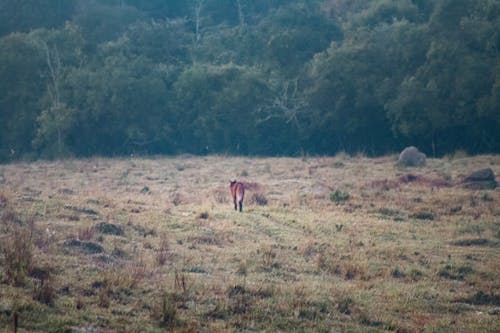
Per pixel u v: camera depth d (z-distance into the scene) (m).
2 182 70.94
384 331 25.92
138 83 114.50
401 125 98.31
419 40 103.56
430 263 37.78
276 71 115.44
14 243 30.30
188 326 24.05
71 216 42.16
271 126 115.00
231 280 31.33
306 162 93.06
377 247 40.56
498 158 87.81
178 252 36.28
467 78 94.94
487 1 101.94
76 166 94.69
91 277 28.98
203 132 116.50
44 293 24.95
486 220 49.75
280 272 33.94
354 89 105.25
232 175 81.00
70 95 115.19
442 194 60.09
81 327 22.86
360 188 65.62
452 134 103.75
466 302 31.19
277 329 25.25
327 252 38.88
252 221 46.62
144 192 64.62
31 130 116.50
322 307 28.20
